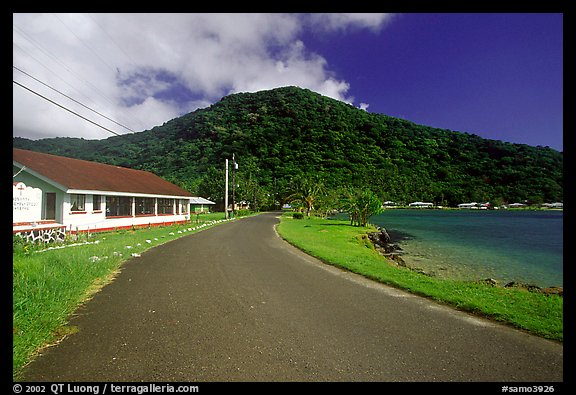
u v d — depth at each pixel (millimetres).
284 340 4125
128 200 21812
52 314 4742
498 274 12977
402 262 15055
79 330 4371
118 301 5645
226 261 9688
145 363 3512
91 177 18812
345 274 8281
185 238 15977
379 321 4863
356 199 29797
